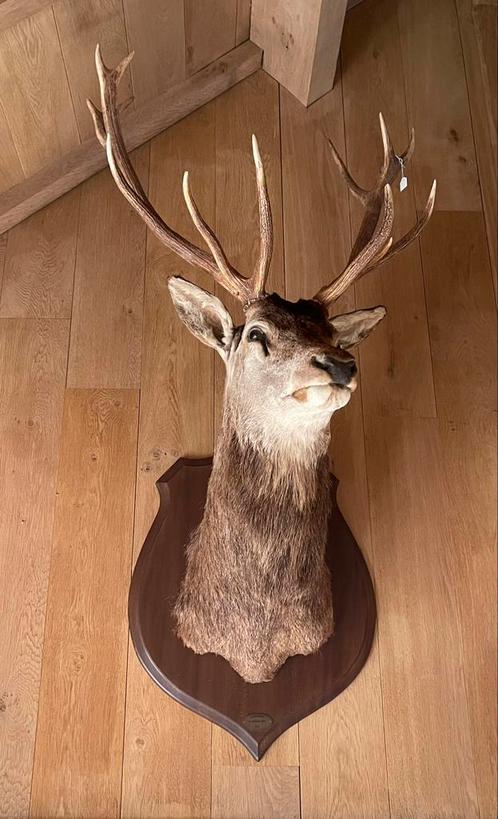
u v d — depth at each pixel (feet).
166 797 6.43
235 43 8.72
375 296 7.93
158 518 7.00
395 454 7.38
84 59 7.52
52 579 6.89
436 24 9.20
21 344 7.59
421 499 7.25
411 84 8.91
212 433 7.38
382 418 7.49
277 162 8.46
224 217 8.20
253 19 8.59
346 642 6.69
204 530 6.13
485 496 7.29
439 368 7.68
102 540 7.02
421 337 7.79
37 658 6.70
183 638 6.55
